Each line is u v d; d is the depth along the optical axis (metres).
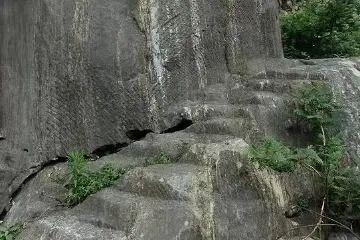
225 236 3.99
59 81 6.02
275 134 5.36
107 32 5.85
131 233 4.01
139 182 4.51
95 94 5.85
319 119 5.33
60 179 5.67
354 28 10.52
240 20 6.66
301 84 5.81
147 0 5.89
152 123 5.77
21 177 6.29
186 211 3.95
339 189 4.85
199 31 6.20
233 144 4.64
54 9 6.09
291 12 11.92
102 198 4.55
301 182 4.71
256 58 6.77
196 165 4.50
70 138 5.96
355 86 5.95
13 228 5.06
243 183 4.34
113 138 5.80
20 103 6.53
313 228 4.59
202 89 6.14
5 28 6.79
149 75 5.83
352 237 4.87
